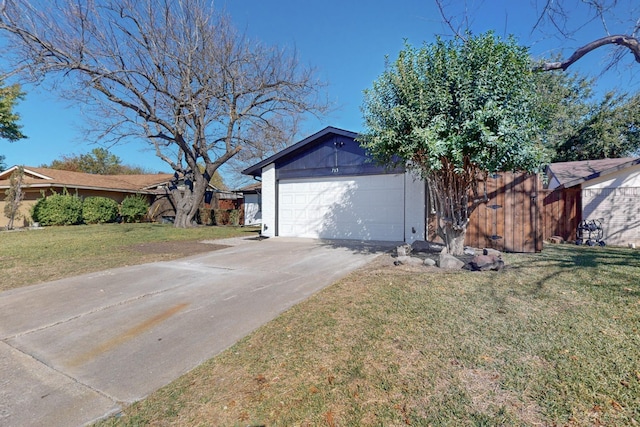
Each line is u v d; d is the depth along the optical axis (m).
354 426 1.87
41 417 2.04
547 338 2.76
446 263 5.56
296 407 2.06
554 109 5.79
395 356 2.59
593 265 5.43
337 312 3.58
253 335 3.13
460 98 5.19
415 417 1.91
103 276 5.65
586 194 9.30
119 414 2.06
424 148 5.44
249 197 22.95
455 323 3.14
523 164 5.30
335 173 10.13
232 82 14.44
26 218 17.73
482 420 1.85
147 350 2.92
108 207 18.42
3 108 19.70
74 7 10.56
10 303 4.25
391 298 3.95
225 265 6.46
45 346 3.04
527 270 5.14
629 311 3.27
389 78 5.86
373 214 9.60
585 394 2.03
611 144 16.83
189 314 3.78
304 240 10.05
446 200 6.39
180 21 12.90
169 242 10.27
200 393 2.25
